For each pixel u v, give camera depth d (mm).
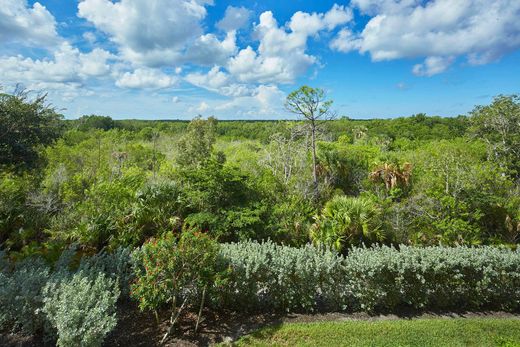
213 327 5453
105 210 9945
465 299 6449
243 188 10055
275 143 18781
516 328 5598
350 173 15922
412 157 17031
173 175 16484
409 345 5047
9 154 9734
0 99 9547
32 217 10102
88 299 4453
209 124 25297
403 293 6301
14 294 4727
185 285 5191
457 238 9273
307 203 11594
